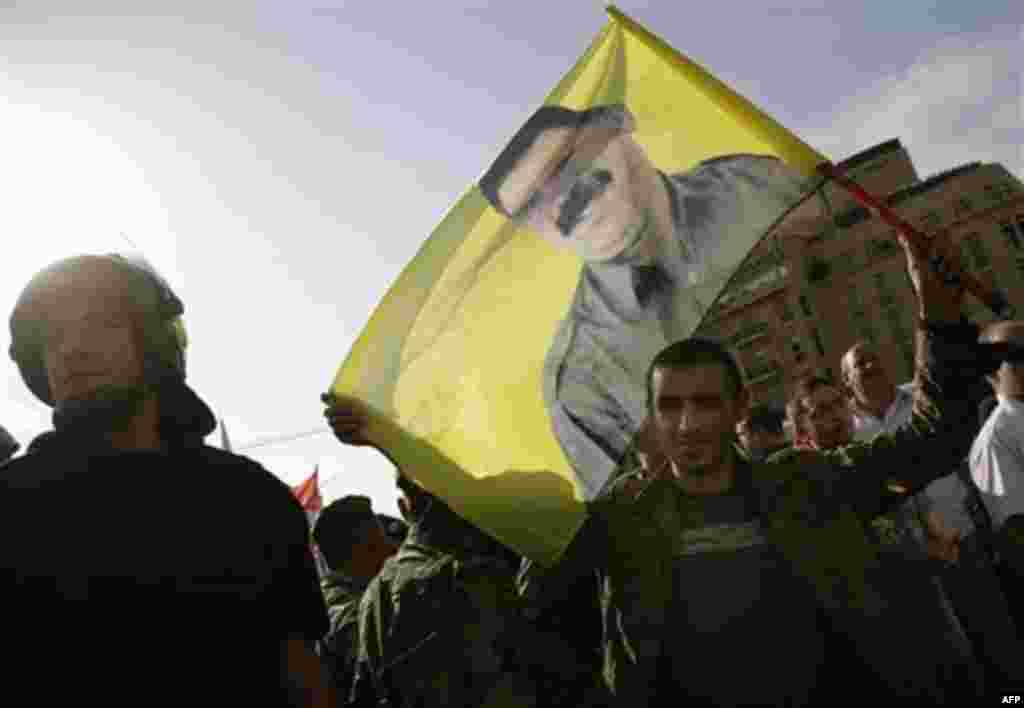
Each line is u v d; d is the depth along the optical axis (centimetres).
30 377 152
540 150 235
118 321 146
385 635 215
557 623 224
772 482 213
